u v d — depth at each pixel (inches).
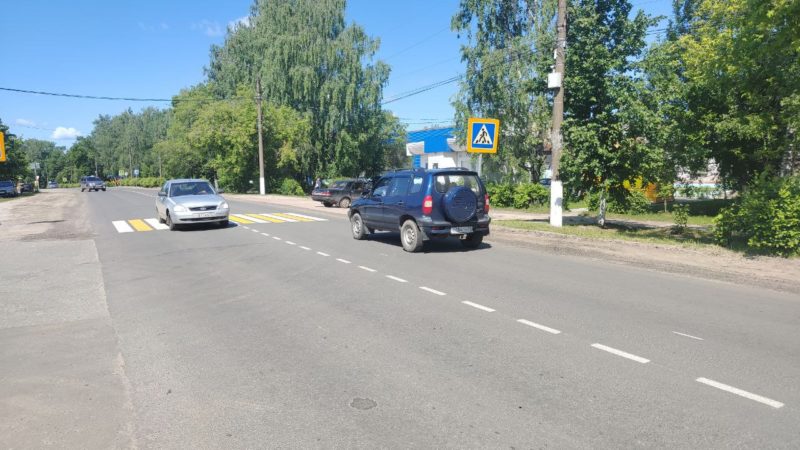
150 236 582.2
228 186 2064.5
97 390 170.1
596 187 620.1
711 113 723.4
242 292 308.5
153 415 152.0
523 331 229.3
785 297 290.4
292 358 198.1
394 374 181.3
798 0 346.3
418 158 2111.2
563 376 177.8
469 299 288.2
